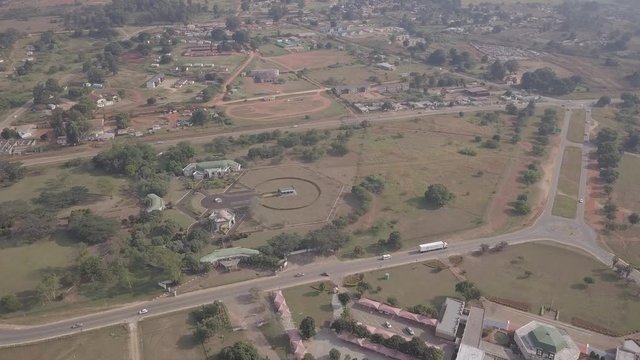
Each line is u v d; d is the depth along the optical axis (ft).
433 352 413.39
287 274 526.57
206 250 556.51
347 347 435.94
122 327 453.58
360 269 536.01
